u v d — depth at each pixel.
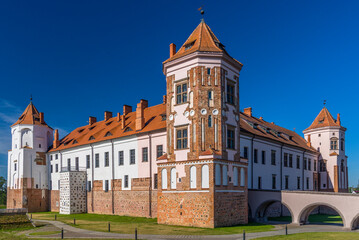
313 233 28.59
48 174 66.00
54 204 63.41
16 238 28.06
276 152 51.31
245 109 58.03
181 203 33.31
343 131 67.00
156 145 43.06
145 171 44.19
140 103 46.78
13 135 67.50
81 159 56.75
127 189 46.59
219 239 25.20
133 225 35.00
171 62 36.03
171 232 28.83
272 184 49.12
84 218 45.66
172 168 34.81
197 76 33.75
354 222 32.62
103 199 50.78
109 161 50.50
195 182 32.59
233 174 34.50
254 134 45.34
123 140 48.41
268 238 25.56
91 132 60.41
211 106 33.56
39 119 68.06
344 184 65.19
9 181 67.81
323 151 65.38
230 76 35.97
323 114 68.06
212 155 31.67
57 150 62.88
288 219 44.34
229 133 35.09
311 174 62.06
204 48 34.38
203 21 38.03
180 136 34.75
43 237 27.98
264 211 40.84
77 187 53.97
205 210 31.53
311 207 36.09
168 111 36.16
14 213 37.75
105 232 29.95
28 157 64.19
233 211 33.78
